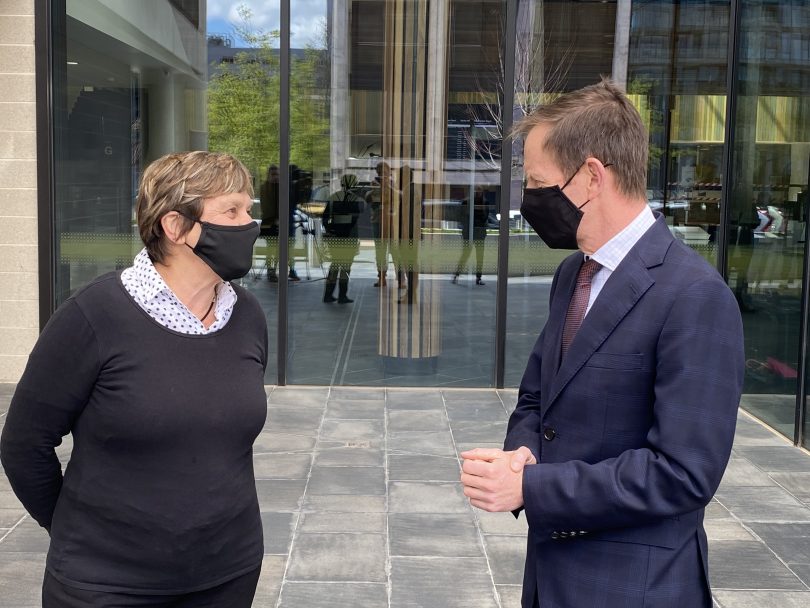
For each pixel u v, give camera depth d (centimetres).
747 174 622
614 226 154
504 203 661
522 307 672
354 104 655
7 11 622
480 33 648
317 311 675
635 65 654
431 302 674
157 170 174
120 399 166
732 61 643
